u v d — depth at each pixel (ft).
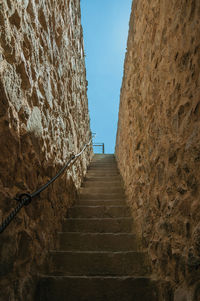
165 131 4.43
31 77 4.47
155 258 4.82
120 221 7.30
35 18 4.85
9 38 3.46
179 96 3.72
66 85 8.25
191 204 3.21
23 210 3.90
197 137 3.04
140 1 7.11
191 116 3.25
